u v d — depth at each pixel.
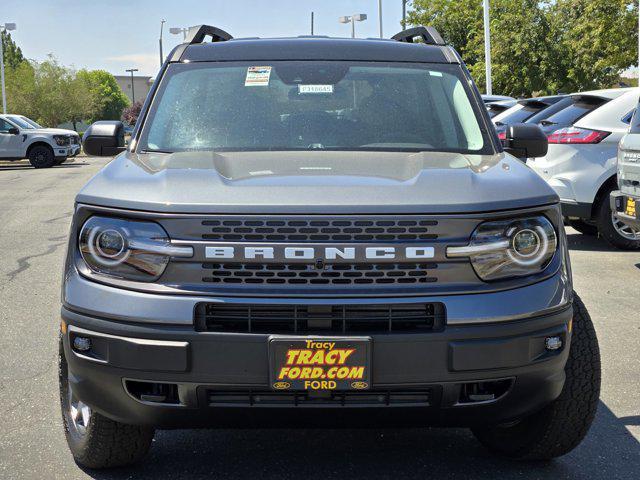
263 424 3.03
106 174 3.32
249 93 4.14
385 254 2.89
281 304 2.87
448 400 2.97
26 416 4.28
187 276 2.92
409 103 4.12
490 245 2.96
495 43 33.31
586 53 30.77
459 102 4.16
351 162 3.50
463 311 2.90
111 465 3.54
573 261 8.61
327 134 3.94
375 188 3.05
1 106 55.09
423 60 4.42
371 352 2.86
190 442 3.88
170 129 3.97
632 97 9.15
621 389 4.62
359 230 2.91
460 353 2.90
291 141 3.89
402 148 3.88
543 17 32.41
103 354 2.98
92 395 3.09
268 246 2.89
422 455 3.71
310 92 4.14
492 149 3.92
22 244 10.09
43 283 7.67
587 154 9.08
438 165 3.39
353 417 2.99
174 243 2.93
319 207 2.92
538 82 33.00
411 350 2.88
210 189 3.03
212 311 2.92
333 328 2.90
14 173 24.06
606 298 6.90
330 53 4.43
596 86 32.69
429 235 2.93
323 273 2.90
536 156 4.21
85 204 3.08
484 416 3.06
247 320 2.90
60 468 3.61
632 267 8.24
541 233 3.03
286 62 4.34
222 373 2.88
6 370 5.06
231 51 4.44
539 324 2.98
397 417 3.01
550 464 3.62
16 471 3.57
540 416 3.42
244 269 2.91
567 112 9.45
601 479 3.46
